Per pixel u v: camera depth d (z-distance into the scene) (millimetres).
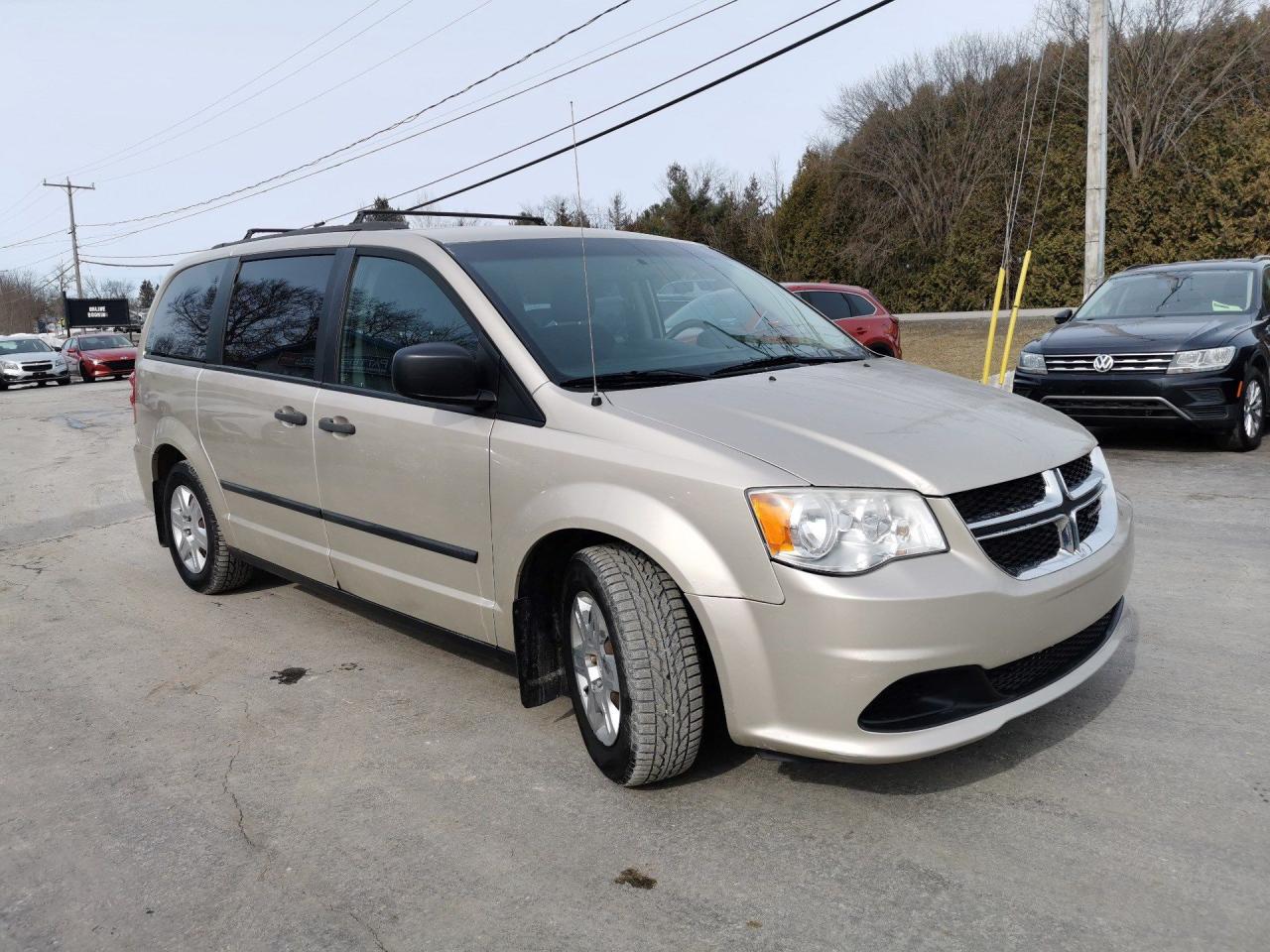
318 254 4426
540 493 3213
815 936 2424
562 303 3658
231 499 4961
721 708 3184
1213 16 33031
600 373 3387
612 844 2875
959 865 2676
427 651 4539
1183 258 31328
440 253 3803
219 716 3934
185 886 2799
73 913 2701
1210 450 8555
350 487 4039
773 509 2734
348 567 4176
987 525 2809
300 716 3887
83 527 7688
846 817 2941
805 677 2715
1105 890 2533
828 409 3166
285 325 4520
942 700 2764
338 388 4125
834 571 2674
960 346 21375
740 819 2965
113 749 3695
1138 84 33688
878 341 13938
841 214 42750
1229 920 2391
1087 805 2926
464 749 3527
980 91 39688
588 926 2514
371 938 2521
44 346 28438
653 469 2943
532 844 2898
